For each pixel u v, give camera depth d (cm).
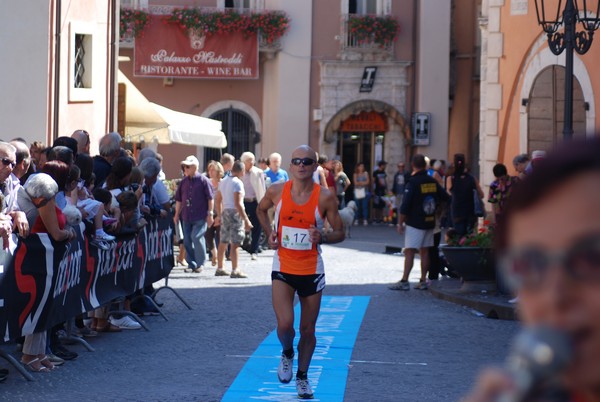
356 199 4341
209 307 1703
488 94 2750
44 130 2228
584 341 145
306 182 1005
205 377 1117
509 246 154
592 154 147
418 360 1238
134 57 4453
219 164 2553
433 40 4600
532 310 150
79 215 1158
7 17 2214
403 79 4597
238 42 4497
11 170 1102
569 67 1605
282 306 1002
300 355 1015
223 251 2205
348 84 4572
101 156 1543
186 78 4525
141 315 1599
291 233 1002
